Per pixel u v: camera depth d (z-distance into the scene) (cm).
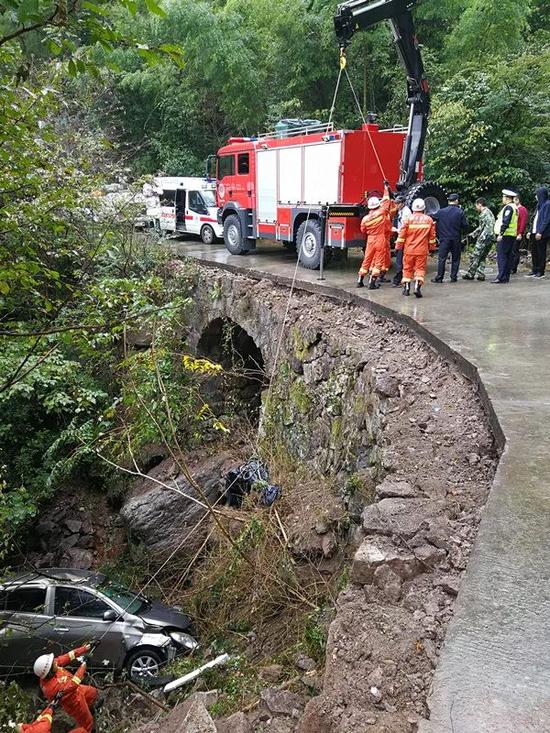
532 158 1505
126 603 783
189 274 1337
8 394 888
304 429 883
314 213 1231
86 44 386
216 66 2156
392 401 613
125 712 639
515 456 421
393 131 1188
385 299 943
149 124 2705
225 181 1538
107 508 1201
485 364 623
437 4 1944
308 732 268
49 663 572
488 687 229
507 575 292
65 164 985
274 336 1047
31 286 655
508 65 1527
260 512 726
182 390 1059
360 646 306
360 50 2106
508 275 1088
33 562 1090
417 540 373
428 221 947
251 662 562
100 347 1093
